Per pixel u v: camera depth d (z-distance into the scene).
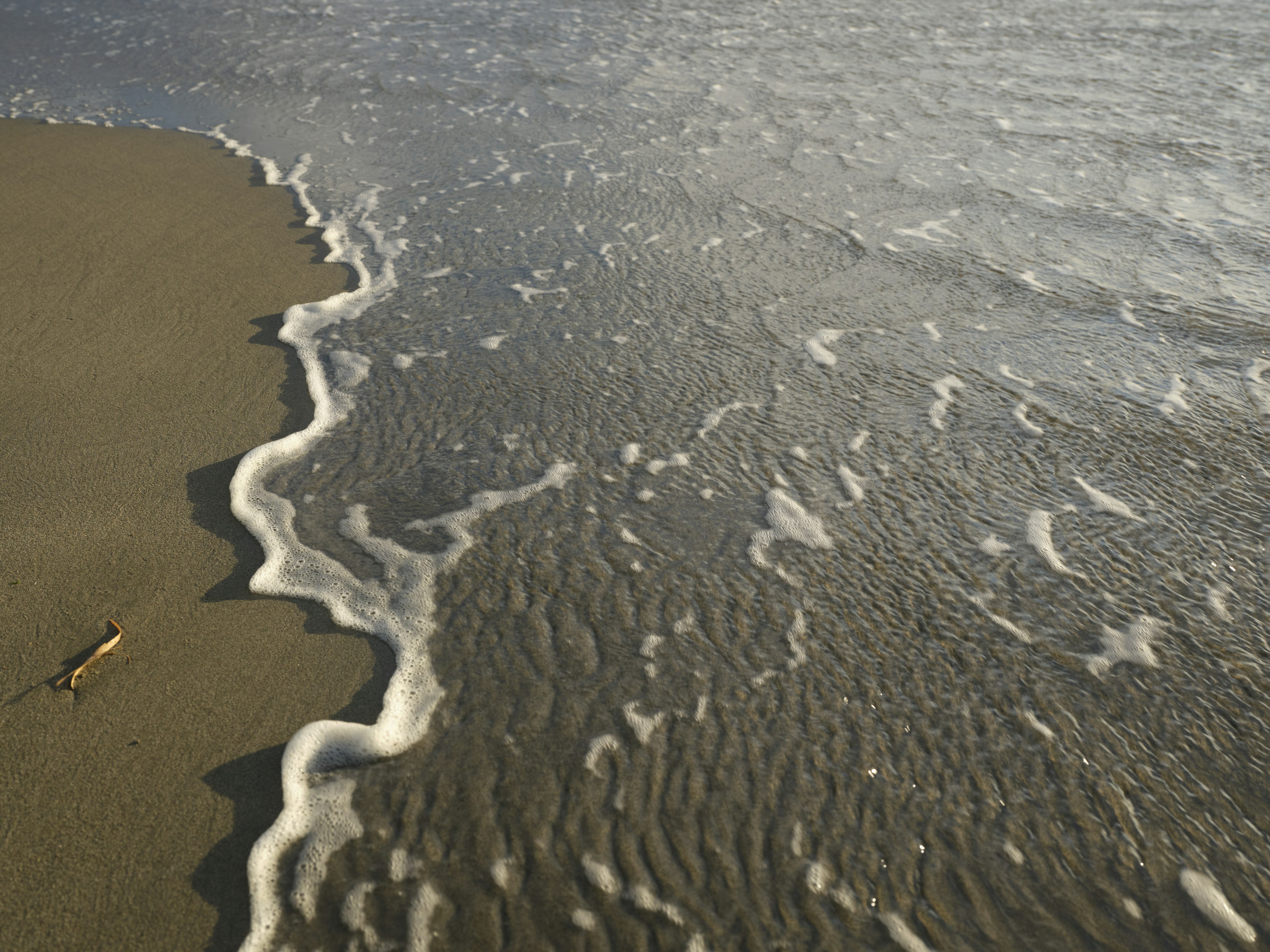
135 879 1.66
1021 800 1.83
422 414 3.10
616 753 1.92
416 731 1.97
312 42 8.12
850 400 3.16
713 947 1.58
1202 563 2.43
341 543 2.52
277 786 1.84
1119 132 5.71
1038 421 3.03
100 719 1.96
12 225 4.39
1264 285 3.85
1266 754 1.92
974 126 5.90
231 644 2.17
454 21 8.85
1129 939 1.60
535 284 3.99
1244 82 6.63
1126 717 2.01
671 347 3.49
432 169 5.36
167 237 4.38
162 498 2.64
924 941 1.59
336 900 1.65
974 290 3.89
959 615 2.28
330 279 4.05
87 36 8.30
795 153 5.51
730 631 2.23
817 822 1.79
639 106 6.40
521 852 1.73
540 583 2.38
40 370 3.21
